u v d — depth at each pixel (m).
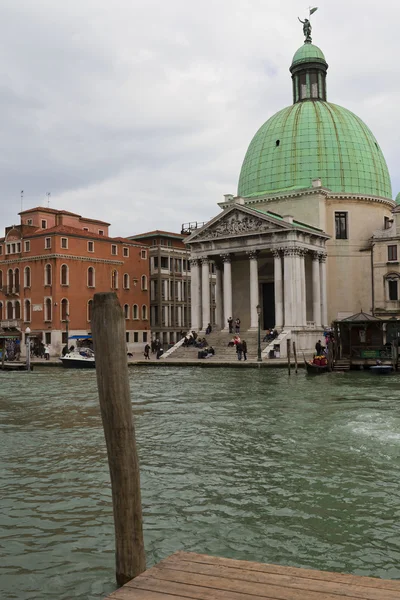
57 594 8.38
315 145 74.19
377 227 73.69
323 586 6.25
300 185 73.69
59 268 72.44
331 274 72.25
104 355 7.54
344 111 78.00
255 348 59.19
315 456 15.79
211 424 21.00
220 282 73.50
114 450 7.60
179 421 21.77
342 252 72.31
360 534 10.37
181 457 15.95
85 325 75.00
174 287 89.38
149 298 85.38
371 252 70.62
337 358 46.25
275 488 12.99
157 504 12.00
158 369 50.84
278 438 18.22
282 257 64.12
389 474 13.95
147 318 84.12
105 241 78.12
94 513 11.55
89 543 10.10
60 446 17.59
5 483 13.61
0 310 78.50
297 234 63.25
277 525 10.81
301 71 80.50
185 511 11.59
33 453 16.66
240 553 9.61
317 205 70.50
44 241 73.31
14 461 15.70
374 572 8.91
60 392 33.16
